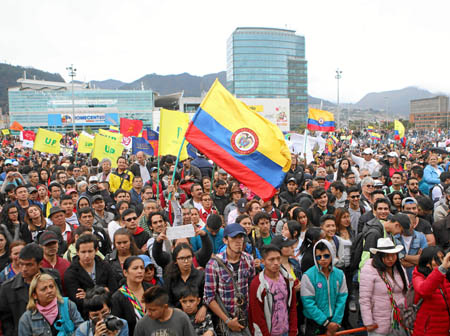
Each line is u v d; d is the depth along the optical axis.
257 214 6.89
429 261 4.93
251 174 7.20
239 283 5.21
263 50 144.88
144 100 129.88
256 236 6.93
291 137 19.67
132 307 4.94
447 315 4.84
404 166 16.28
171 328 4.21
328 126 17.00
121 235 5.78
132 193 10.70
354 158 14.72
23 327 4.54
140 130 19.05
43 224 7.59
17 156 24.42
